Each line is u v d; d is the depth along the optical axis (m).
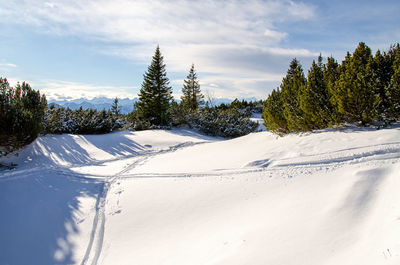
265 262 2.62
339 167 5.07
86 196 6.19
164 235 4.11
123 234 4.32
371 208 3.27
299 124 9.23
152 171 8.02
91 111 18.84
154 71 24.33
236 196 4.93
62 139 13.27
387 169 4.32
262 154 7.84
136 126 20.48
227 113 26.66
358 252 2.41
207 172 6.90
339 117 8.00
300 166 5.67
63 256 3.85
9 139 9.34
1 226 4.74
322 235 2.92
